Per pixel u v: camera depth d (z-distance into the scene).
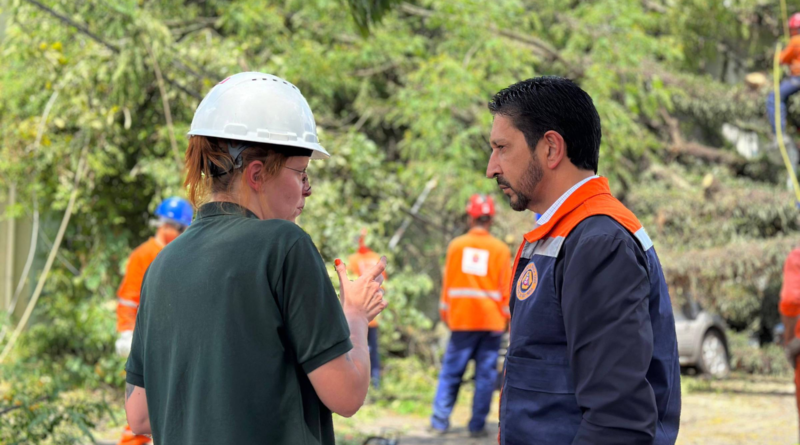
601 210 1.76
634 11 10.38
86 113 7.52
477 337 6.52
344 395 1.63
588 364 1.65
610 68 10.27
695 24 11.77
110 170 8.02
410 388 8.59
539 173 1.87
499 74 10.02
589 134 1.87
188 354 1.64
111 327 7.79
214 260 1.65
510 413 1.85
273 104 1.76
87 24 7.53
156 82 7.93
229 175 1.76
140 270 5.17
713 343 9.54
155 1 8.70
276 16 9.53
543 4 11.16
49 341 8.18
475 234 6.53
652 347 1.66
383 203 9.44
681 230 10.22
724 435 6.68
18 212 8.12
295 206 1.81
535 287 1.83
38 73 7.52
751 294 9.82
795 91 9.77
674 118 11.74
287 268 1.62
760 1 11.91
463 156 9.41
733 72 13.09
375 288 1.87
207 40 8.44
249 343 1.60
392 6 4.25
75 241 8.85
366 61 9.97
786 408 7.86
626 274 1.66
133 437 4.89
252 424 1.58
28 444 4.18
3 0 8.24
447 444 6.31
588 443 1.62
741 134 12.08
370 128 11.36
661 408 1.75
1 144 7.79
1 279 8.73
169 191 7.92
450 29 10.04
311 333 1.61
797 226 10.32
